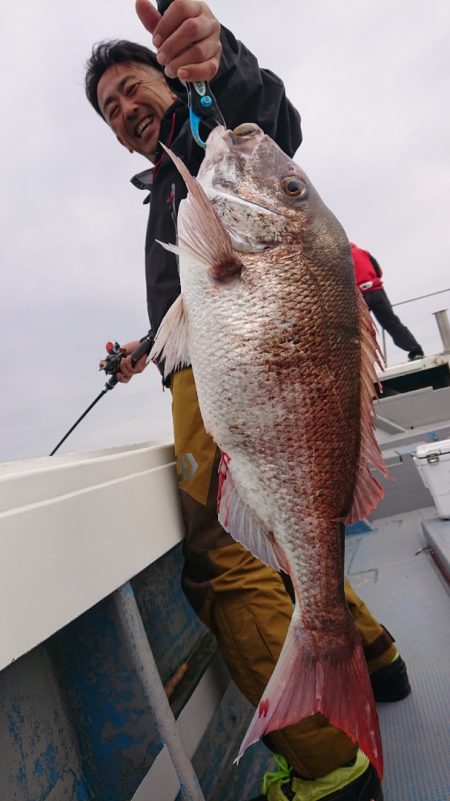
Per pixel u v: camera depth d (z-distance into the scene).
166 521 1.47
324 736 1.20
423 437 3.95
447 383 5.32
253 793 1.47
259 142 1.24
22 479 0.93
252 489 1.11
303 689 1.01
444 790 1.31
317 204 1.19
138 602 1.70
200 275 1.17
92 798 1.31
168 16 1.18
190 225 1.13
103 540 1.12
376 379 1.14
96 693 1.30
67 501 1.02
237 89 1.51
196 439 1.50
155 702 1.20
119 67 2.03
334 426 1.10
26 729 1.21
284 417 1.10
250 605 1.37
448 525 2.52
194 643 1.94
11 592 0.83
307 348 1.10
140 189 2.36
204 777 1.47
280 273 1.12
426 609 2.16
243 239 1.16
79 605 0.98
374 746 0.95
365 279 4.61
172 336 1.23
